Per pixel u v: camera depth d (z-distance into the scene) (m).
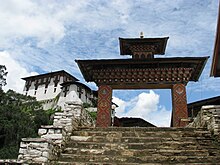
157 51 25.23
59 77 75.75
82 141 10.62
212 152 9.10
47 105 70.81
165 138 10.22
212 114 11.11
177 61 18.95
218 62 10.16
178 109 18.11
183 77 19.11
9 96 67.12
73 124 11.70
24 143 9.00
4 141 39.00
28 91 79.88
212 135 10.35
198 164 8.27
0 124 40.28
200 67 19.56
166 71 19.33
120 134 10.91
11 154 35.31
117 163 8.59
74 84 64.44
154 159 8.83
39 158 8.58
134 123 35.72
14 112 48.12
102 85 19.77
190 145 9.67
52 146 9.12
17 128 41.78
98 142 10.35
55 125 11.34
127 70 19.69
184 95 18.56
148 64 19.55
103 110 18.88
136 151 9.32
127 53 25.44
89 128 11.95
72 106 12.94
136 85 19.44
